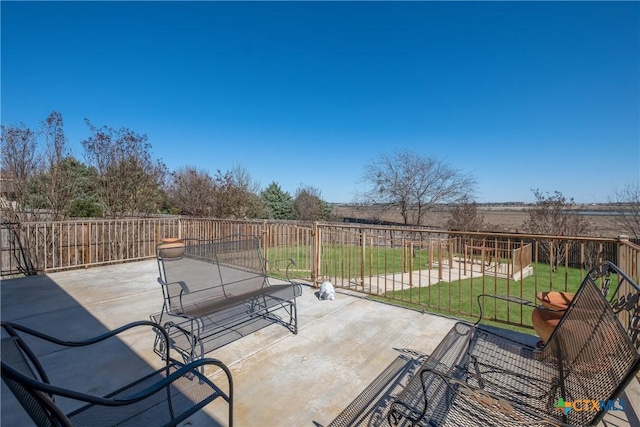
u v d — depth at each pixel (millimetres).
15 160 8852
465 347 2115
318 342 2900
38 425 1090
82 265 6379
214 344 2771
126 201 10539
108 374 2359
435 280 7402
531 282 7582
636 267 2439
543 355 1943
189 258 2977
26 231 6109
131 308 3873
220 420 1848
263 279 3457
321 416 1893
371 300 4211
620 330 1274
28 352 1331
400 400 1439
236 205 13891
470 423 1332
